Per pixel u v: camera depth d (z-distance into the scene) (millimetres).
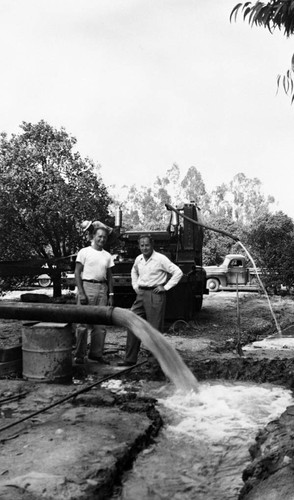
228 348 9203
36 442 4262
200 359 7602
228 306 17312
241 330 11391
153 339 5230
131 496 3549
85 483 3508
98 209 17188
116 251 13445
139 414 5105
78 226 17062
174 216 12836
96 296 7676
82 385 6402
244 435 4734
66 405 5500
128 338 7473
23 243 16844
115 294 11969
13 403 5617
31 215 16125
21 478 3557
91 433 4484
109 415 5035
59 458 3906
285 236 24547
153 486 3699
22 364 7023
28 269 12484
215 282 27016
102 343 7738
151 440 4594
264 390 6320
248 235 25562
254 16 4867
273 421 4676
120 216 13281
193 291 12781
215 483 3756
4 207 16047
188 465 4070
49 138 17094
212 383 6684
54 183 16516
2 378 6840
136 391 6238
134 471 3951
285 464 3602
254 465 3732
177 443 4539
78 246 17172
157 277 7613
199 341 9672
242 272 26766
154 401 5746
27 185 16516
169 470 3973
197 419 5195
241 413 5391
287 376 6809
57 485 3459
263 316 14492
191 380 5156
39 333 6605
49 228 16812
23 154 16500
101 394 5789
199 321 12859
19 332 11133
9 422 4922
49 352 6586
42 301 12492
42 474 3623
